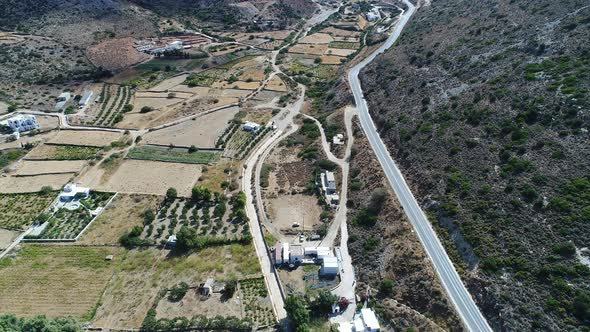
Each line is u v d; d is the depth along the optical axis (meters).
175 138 145.25
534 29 139.62
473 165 102.94
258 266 94.88
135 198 116.00
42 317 77.94
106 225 106.88
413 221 98.38
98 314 84.62
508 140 103.12
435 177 105.94
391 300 85.00
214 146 140.75
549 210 84.62
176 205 113.69
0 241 101.75
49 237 102.88
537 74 116.44
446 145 112.44
